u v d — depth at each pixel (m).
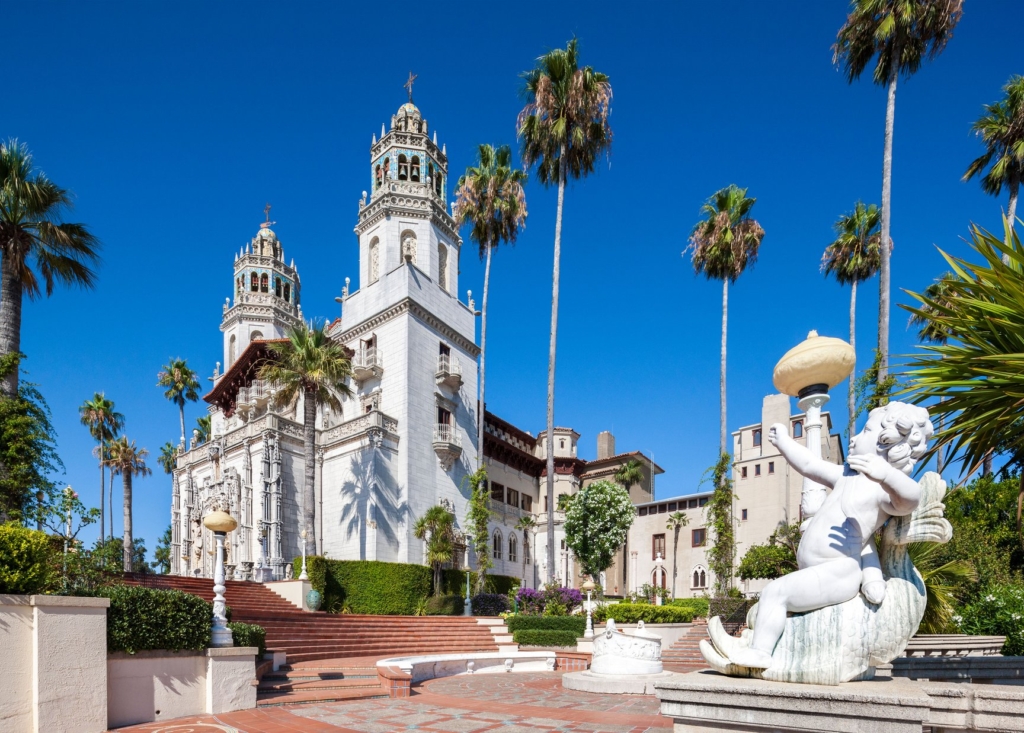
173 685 10.28
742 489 49.78
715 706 4.26
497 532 45.22
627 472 61.56
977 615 13.15
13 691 8.07
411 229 40.94
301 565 27.28
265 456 32.94
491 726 9.86
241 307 49.53
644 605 26.33
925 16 20.52
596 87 31.44
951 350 6.25
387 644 21.73
